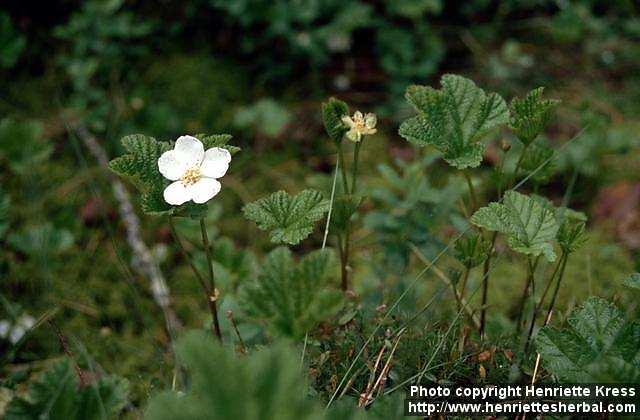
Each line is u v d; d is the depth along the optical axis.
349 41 0.77
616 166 0.70
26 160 0.62
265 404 0.32
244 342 0.48
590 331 0.41
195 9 0.80
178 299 0.61
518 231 0.42
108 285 0.61
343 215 0.46
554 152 0.47
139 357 0.56
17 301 0.60
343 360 0.45
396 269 0.54
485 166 0.70
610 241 0.65
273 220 0.43
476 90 0.44
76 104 0.72
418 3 0.78
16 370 0.54
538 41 0.86
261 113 0.73
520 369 0.45
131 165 0.41
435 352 0.43
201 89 0.76
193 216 0.42
